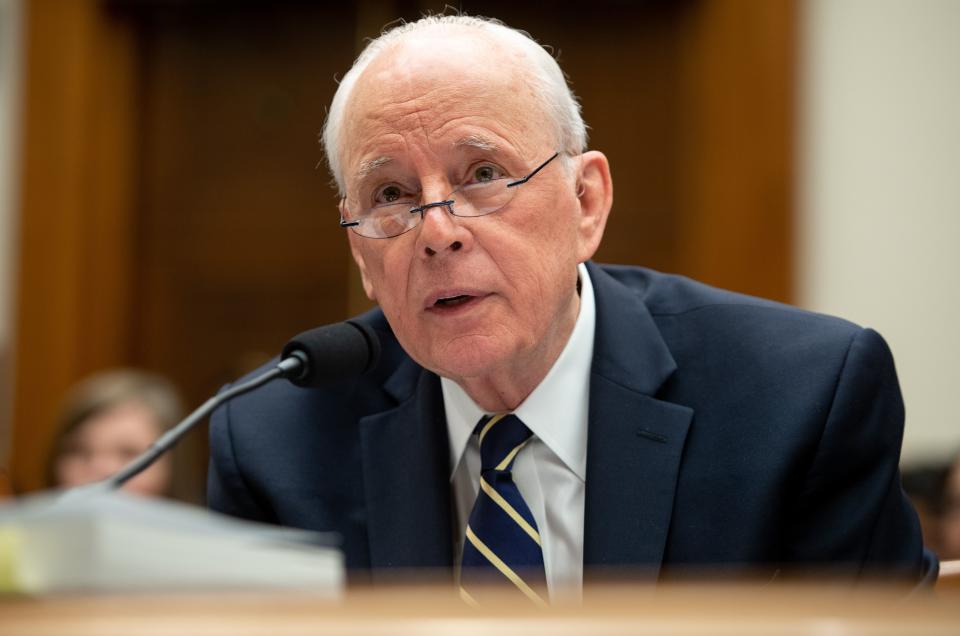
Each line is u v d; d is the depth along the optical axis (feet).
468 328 14.11
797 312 15.78
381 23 40.40
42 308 40.45
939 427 34.19
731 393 14.89
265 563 8.86
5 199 40.78
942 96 35.01
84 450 27.27
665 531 14.17
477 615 6.75
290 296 40.81
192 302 41.34
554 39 39.32
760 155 36.24
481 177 14.26
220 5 41.22
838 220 35.37
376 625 6.46
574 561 14.85
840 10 35.83
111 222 41.09
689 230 37.52
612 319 15.80
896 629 6.15
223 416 16.76
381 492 15.56
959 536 28.22
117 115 41.27
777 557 14.43
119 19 41.34
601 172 15.62
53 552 8.49
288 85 41.11
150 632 6.40
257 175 41.19
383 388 16.61
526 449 15.30
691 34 38.19
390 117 14.32
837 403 14.42
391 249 14.44
